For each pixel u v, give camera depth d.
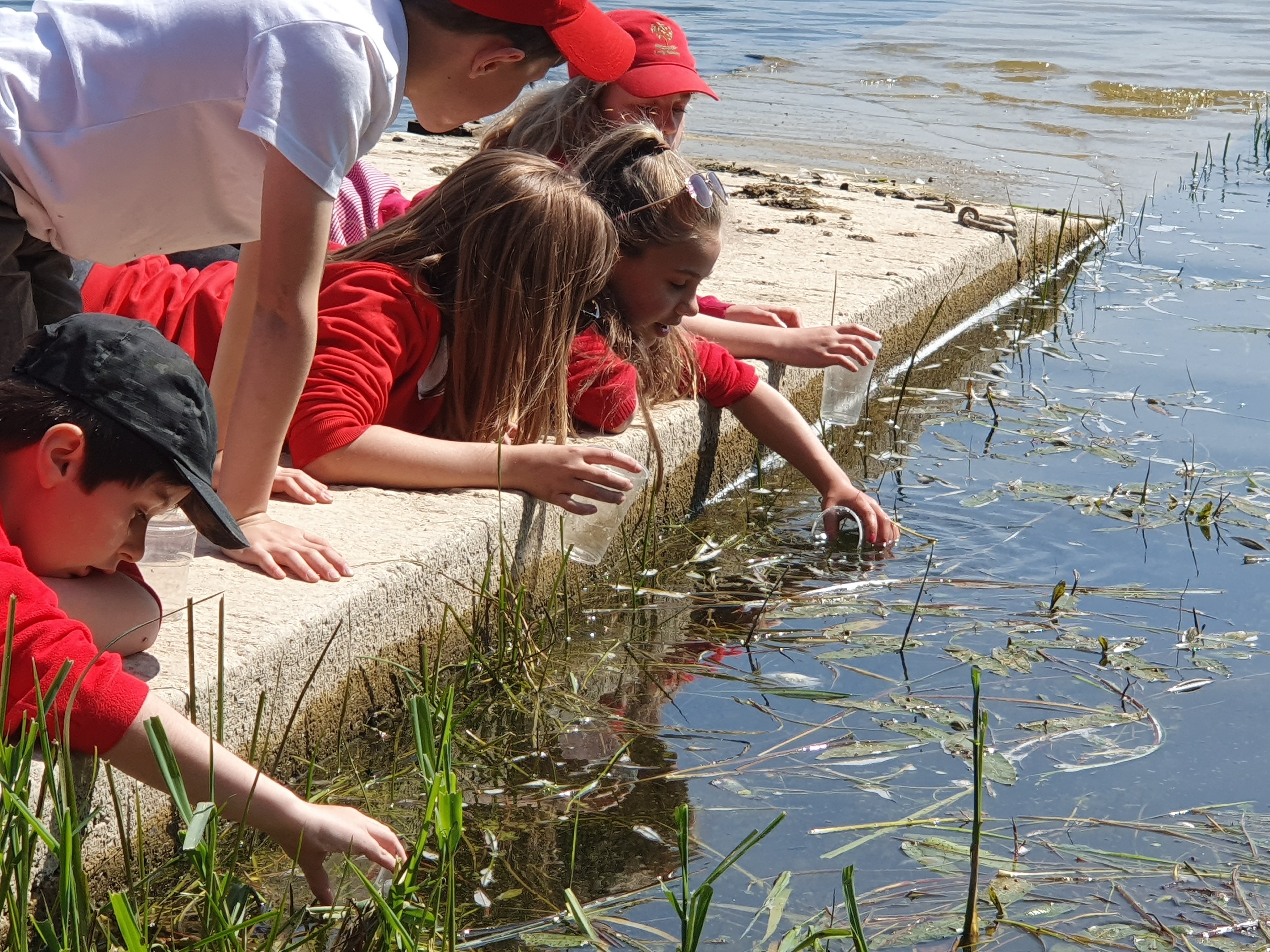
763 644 2.78
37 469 1.83
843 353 3.73
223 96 2.30
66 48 2.31
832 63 11.52
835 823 2.14
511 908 1.91
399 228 3.02
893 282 4.63
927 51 12.55
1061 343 4.88
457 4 2.37
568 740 2.38
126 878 1.87
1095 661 2.69
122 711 1.71
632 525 3.24
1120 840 2.11
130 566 2.05
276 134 2.22
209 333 3.04
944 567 3.15
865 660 2.69
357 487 2.74
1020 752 2.36
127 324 1.91
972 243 5.33
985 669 2.64
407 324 2.85
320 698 2.24
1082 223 6.14
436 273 2.95
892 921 1.91
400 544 2.50
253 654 2.06
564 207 2.86
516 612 2.60
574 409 3.12
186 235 2.50
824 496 3.45
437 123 2.58
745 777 2.27
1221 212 6.84
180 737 1.74
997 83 10.79
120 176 2.35
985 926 1.90
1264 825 2.15
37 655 1.70
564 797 2.20
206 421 1.92
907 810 2.18
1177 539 3.28
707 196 3.08
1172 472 3.70
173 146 2.35
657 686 2.59
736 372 3.46
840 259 4.95
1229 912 1.94
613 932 1.87
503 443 2.91
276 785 1.78
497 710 2.47
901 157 7.55
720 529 3.42
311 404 2.70
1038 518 3.40
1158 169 7.79
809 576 3.12
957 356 4.77
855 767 2.30
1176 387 4.37
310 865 1.79
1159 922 1.91
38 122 2.31
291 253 2.29
